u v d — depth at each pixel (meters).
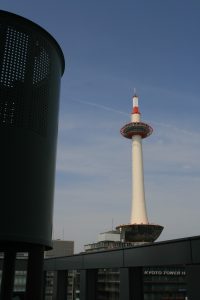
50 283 89.75
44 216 21.81
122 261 27.59
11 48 21.55
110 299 88.38
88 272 33.12
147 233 101.38
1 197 19.55
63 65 27.78
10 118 20.78
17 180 20.34
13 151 20.48
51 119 23.69
